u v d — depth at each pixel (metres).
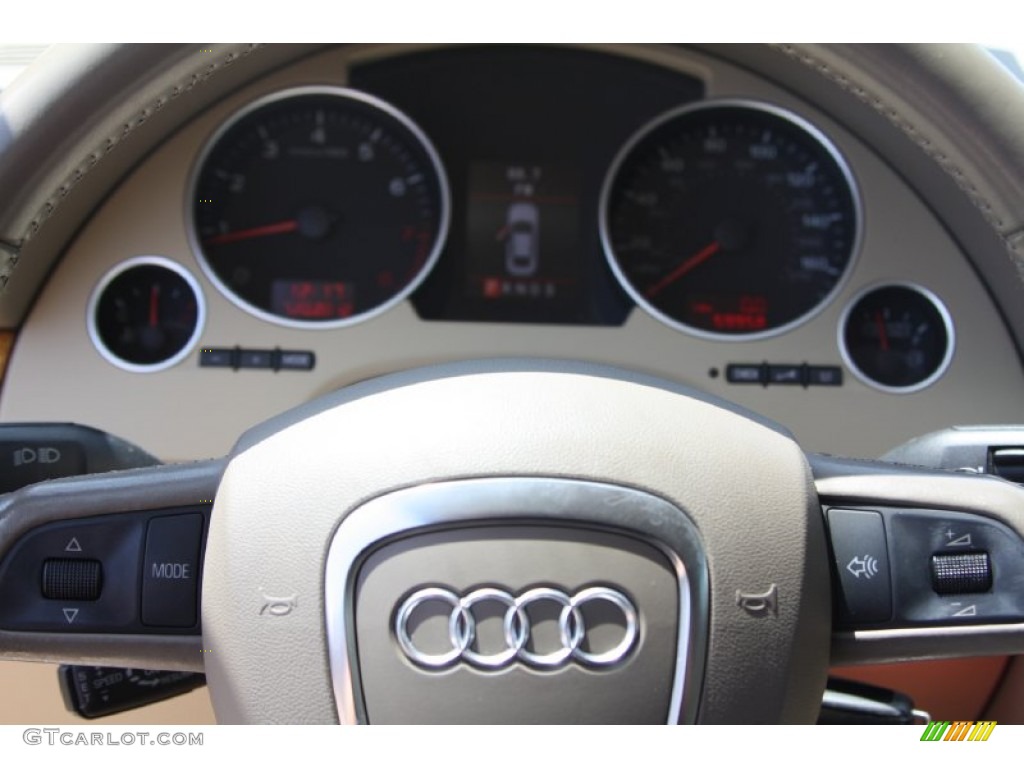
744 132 1.97
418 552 0.84
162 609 0.90
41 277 1.72
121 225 1.79
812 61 1.18
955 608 0.91
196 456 1.75
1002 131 1.08
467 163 1.98
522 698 0.83
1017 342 1.78
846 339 1.84
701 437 0.89
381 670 0.84
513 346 1.86
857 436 1.79
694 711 0.85
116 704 1.23
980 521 0.92
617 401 0.89
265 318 1.81
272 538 0.86
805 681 0.89
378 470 0.86
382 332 1.84
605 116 1.98
